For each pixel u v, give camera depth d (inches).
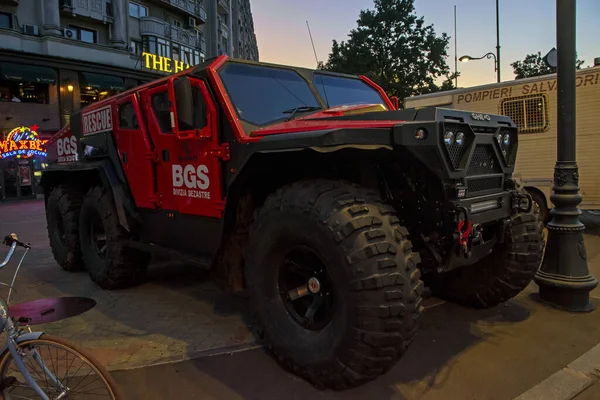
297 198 106.7
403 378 115.9
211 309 172.7
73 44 1020.5
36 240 360.2
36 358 86.4
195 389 112.4
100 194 194.7
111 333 150.3
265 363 125.8
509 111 344.8
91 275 205.8
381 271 94.0
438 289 168.2
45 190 255.1
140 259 195.6
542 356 127.0
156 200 165.5
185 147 147.8
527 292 183.3
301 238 106.0
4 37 911.7
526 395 106.4
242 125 129.3
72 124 229.6
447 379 115.0
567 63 167.8
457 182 104.7
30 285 214.1
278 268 117.1
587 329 145.6
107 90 1111.6
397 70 987.9
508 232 140.6
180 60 1348.4
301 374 110.7
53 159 257.3
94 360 85.9
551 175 327.0
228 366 124.3
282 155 112.8
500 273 145.6
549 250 169.5
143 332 150.6
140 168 172.6
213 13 1635.1
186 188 149.9
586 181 314.5
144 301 184.2
